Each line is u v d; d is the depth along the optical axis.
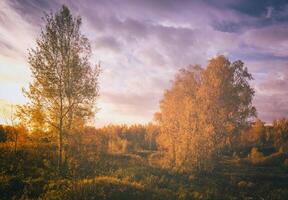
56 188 21.88
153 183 28.89
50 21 28.78
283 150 54.78
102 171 30.27
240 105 47.66
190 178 33.69
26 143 34.06
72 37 29.22
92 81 29.62
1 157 28.70
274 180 36.50
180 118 42.97
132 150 60.41
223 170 40.16
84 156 32.97
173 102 44.91
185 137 40.06
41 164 28.53
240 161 46.59
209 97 44.81
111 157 42.59
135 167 36.06
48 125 28.62
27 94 28.05
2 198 19.91
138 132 88.25
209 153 39.31
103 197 20.47
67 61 28.91
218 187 31.53
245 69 48.44
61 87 28.89
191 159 39.03
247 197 28.59
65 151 31.64
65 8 29.09
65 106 29.16
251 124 48.38
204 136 39.88
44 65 28.12
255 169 42.00
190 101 42.38
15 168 26.19
